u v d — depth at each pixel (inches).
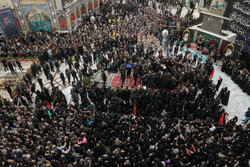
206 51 1000.9
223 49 980.6
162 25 1224.2
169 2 1903.3
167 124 548.7
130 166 426.0
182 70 759.1
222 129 534.0
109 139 510.0
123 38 1059.9
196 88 685.3
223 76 876.0
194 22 1229.1
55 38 1109.7
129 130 532.4
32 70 843.4
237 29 1034.1
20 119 568.1
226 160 450.6
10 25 1182.3
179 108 612.7
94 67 950.4
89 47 1026.7
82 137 511.5
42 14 1282.0
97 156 500.7
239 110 698.2
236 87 807.1
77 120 558.3
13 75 892.6
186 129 531.5
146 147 477.1
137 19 1464.1
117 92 679.1
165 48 1084.5
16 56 965.8
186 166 418.6
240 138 506.3
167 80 719.1
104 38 1047.6
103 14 1464.1
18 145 467.5
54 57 959.0
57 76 893.2
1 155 441.4
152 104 625.0
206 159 461.1
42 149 457.1
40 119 609.0
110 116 577.0
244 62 904.3
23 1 1197.1
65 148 472.1
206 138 509.7
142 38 1174.3
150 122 561.9
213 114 594.2
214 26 1002.1
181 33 1155.3
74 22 1311.5
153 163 445.4
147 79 738.8
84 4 1424.7
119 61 874.1
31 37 1122.7
